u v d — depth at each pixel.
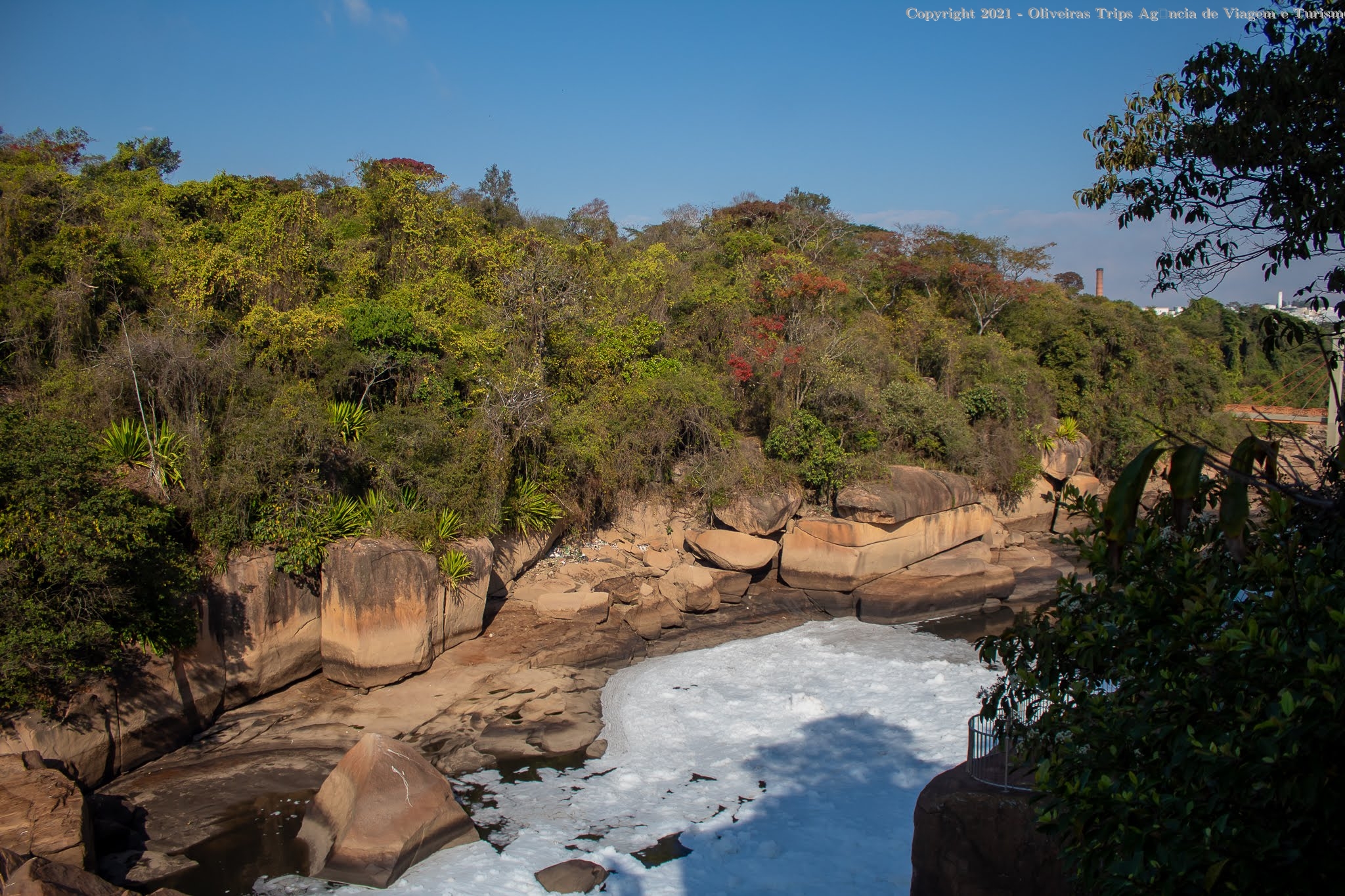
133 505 15.57
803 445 29.58
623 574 26.70
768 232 48.97
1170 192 9.56
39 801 12.36
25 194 22.91
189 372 19.28
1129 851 4.73
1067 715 6.04
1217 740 4.61
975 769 11.83
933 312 42.59
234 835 14.39
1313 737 4.14
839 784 16.56
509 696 19.66
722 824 15.22
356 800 13.80
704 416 29.69
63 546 14.04
